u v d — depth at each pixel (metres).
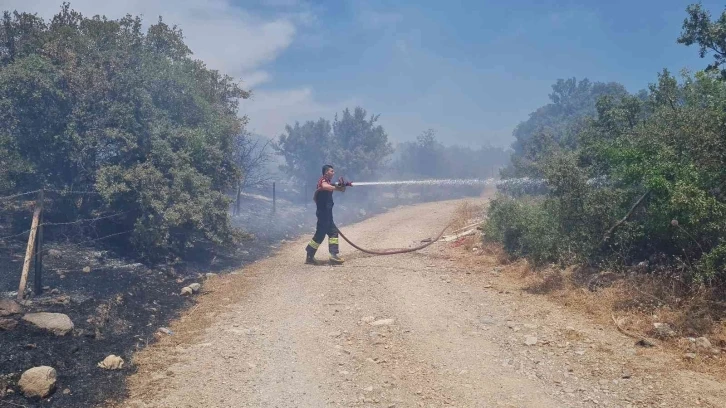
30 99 10.30
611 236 8.41
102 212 10.66
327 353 6.32
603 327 6.82
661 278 7.46
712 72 8.62
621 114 10.62
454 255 11.83
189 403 5.10
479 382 5.46
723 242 6.70
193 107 12.35
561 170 8.77
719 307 6.59
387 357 6.15
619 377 5.43
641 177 7.81
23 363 5.51
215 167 12.21
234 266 11.80
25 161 10.49
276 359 6.17
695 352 5.88
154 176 10.37
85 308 7.47
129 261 10.51
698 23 8.67
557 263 8.90
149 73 11.50
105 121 10.91
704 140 7.44
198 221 10.56
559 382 5.40
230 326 7.44
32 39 11.48
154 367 5.97
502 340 6.59
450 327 7.11
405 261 11.52
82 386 5.37
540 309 7.66
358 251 13.26
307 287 9.47
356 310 7.97
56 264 9.54
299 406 5.03
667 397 4.98
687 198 6.74
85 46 11.16
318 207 11.72
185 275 10.47
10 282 8.27
